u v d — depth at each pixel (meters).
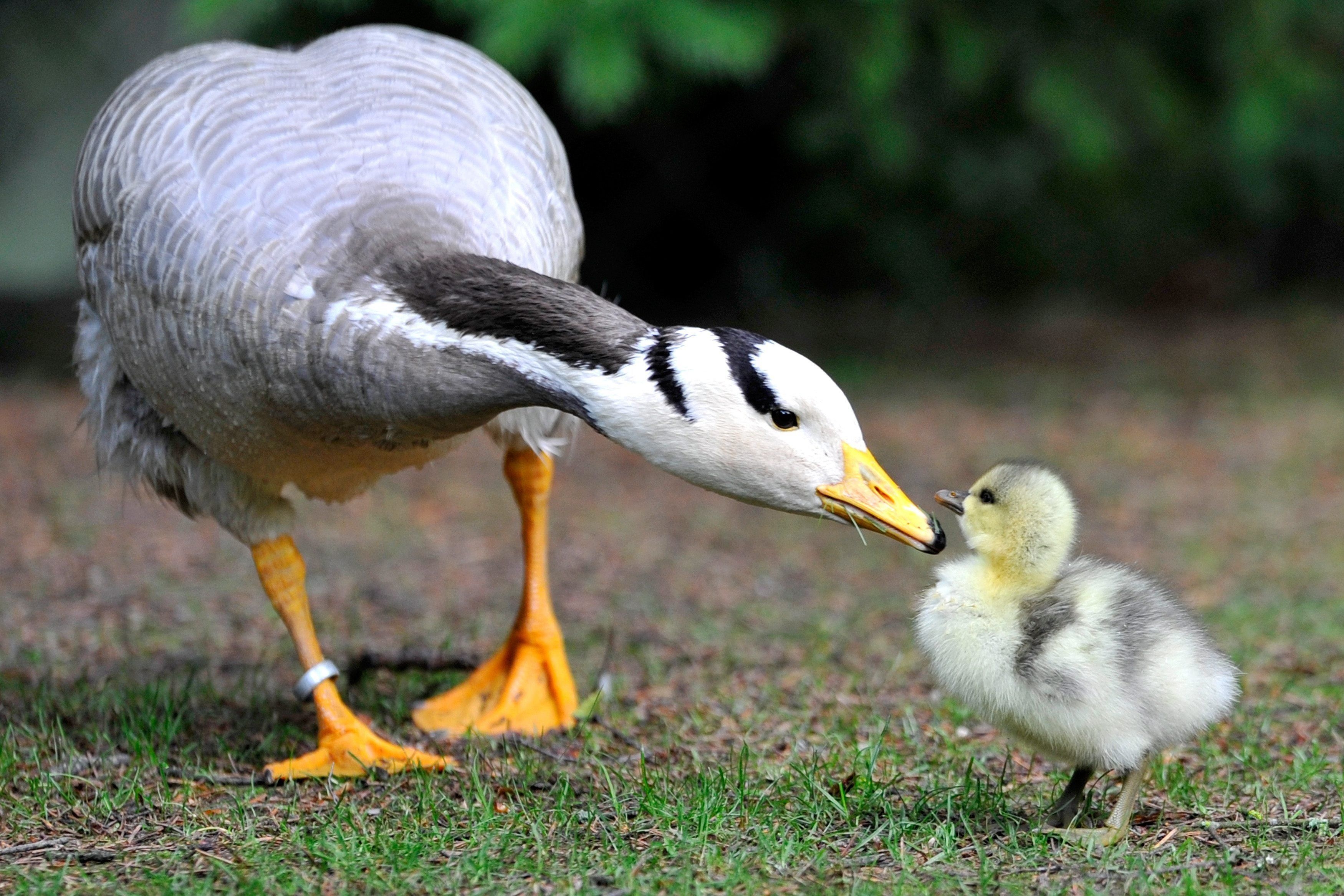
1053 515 7.41
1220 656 7.55
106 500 17.59
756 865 7.04
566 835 7.55
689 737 9.58
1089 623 7.21
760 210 28.67
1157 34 24.50
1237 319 30.42
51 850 7.44
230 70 9.22
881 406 23.34
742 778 8.13
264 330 7.96
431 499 18.48
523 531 10.77
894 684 10.85
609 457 21.20
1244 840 7.33
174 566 15.01
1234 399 23.59
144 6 32.59
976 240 30.16
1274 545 15.73
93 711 10.19
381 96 9.03
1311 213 32.38
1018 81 24.36
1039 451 20.44
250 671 11.57
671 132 26.75
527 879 6.93
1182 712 7.28
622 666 11.71
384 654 10.91
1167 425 22.03
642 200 27.89
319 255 8.01
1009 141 26.33
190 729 9.95
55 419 21.66
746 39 18.75
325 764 9.09
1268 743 9.16
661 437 7.71
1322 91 25.41
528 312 7.73
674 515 17.95
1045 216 29.28
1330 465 19.36
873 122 23.95
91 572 14.62
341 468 8.83
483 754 9.40
